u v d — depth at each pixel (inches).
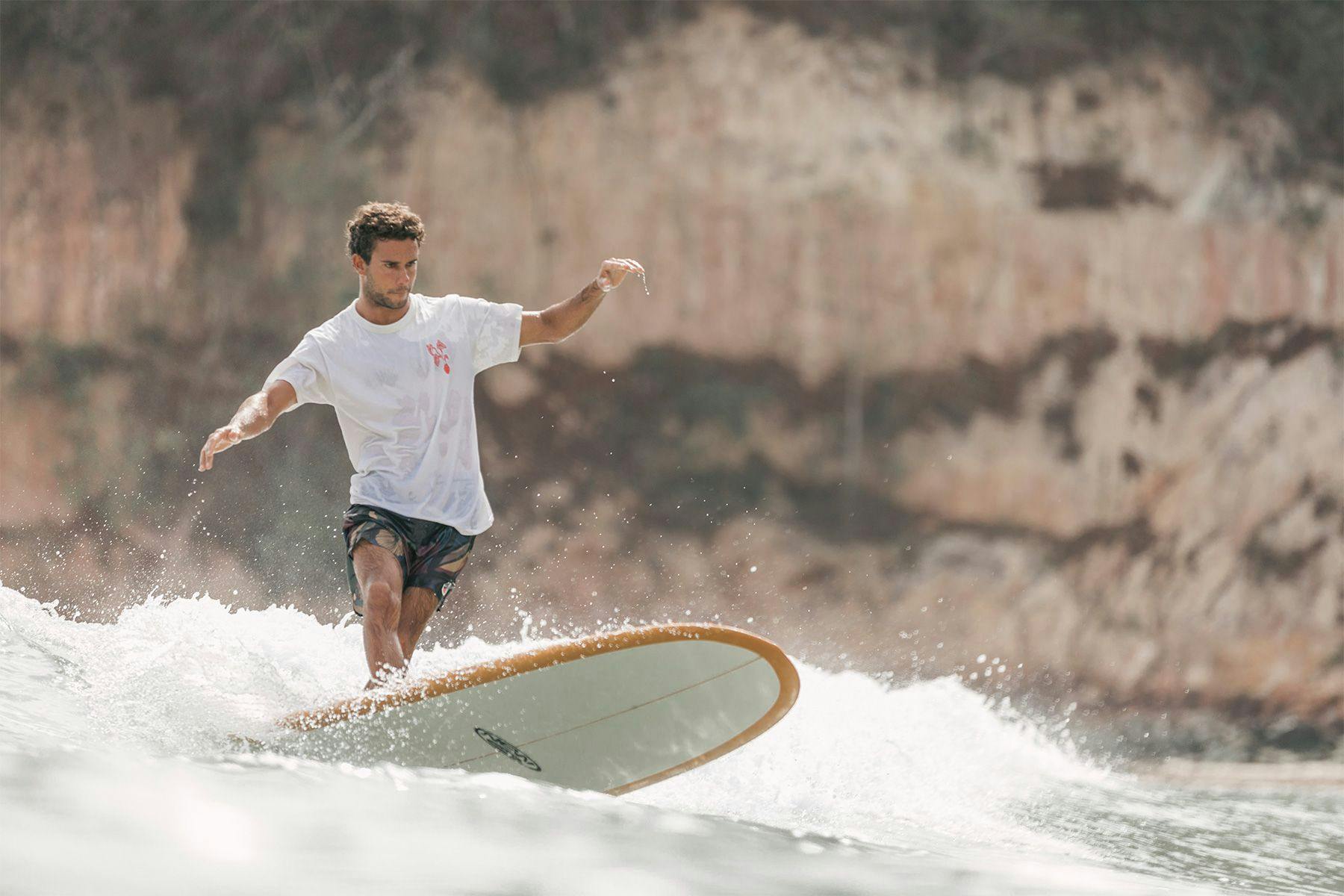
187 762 353.7
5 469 1940.2
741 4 1951.3
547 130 1946.4
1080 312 1924.2
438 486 624.4
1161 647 1876.2
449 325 639.1
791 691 591.2
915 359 1930.4
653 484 1924.2
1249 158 1943.9
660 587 1891.0
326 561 1910.7
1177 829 694.5
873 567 1902.1
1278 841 690.8
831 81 1942.7
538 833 337.1
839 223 1934.1
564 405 1936.5
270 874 273.4
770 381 1936.5
